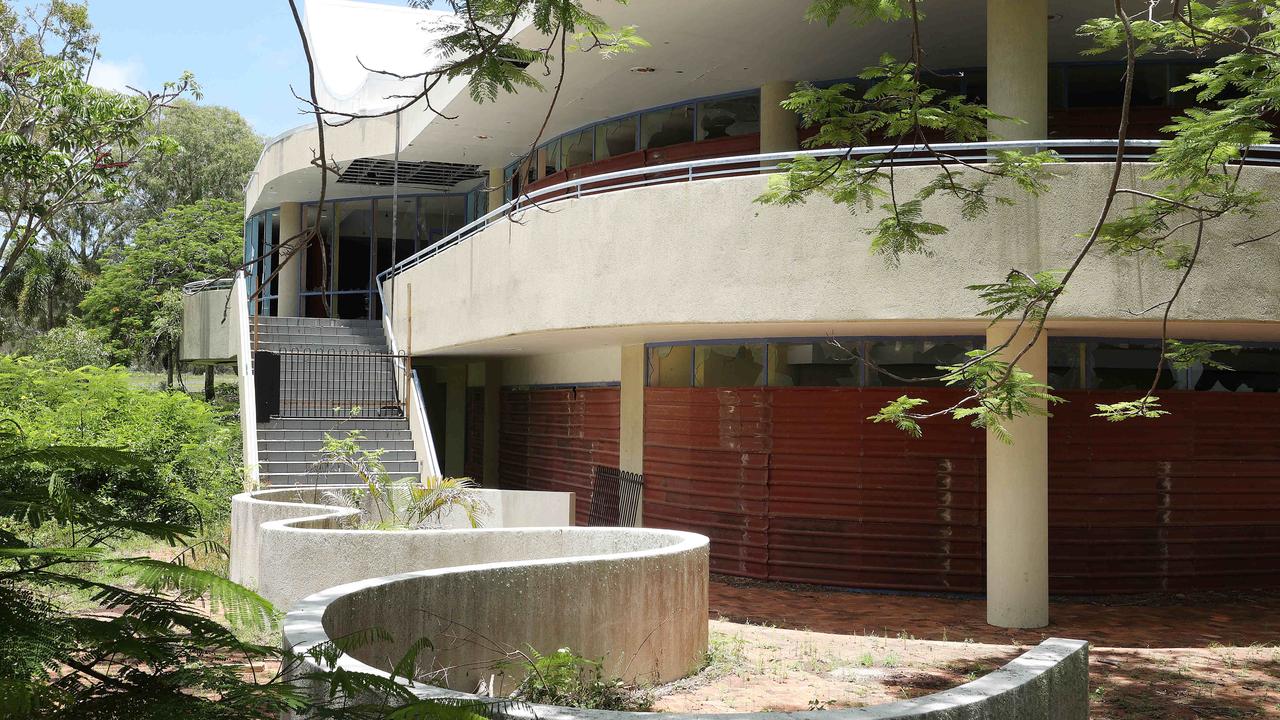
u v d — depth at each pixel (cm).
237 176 4872
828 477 1470
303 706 316
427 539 1042
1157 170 963
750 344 1545
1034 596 1191
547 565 805
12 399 2011
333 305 2528
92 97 1692
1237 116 833
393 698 390
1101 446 1409
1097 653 1018
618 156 1911
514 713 393
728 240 1209
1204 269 1077
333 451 1745
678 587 896
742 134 1750
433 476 1775
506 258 1505
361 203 2742
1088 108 1553
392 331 2230
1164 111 1544
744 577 1520
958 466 1414
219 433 1975
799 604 1338
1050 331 1309
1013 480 1198
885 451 1440
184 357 3042
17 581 296
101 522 323
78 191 1742
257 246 2984
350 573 1023
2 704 249
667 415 1667
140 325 3809
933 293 1120
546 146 2144
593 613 827
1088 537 1404
